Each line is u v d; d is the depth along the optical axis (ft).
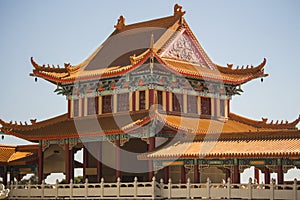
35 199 261.44
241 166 223.71
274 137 224.53
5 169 294.46
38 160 279.90
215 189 218.38
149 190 227.61
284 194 205.26
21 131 277.44
